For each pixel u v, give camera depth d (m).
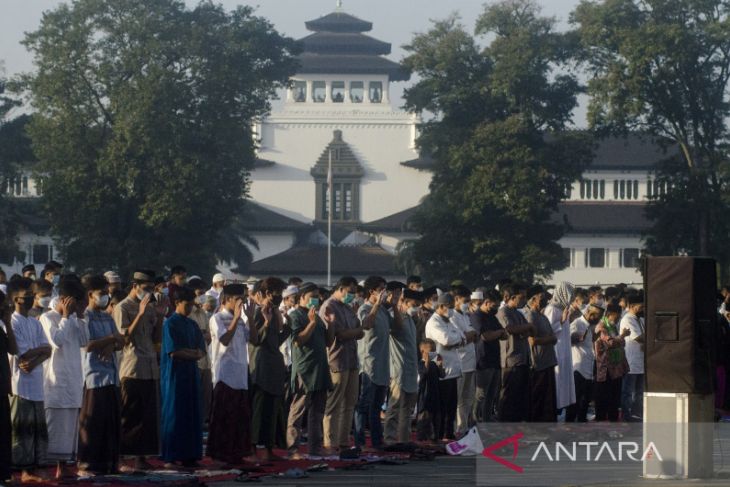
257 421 35.00
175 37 129.38
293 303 39.62
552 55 137.50
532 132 140.12
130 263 129.75
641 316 48.03
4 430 28.52
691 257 29.28
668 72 132.75
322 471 33.09
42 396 30.59
